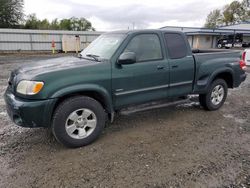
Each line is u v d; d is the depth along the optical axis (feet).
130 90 12.59
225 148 11.32
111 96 12.02
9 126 13.85
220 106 17.56
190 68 14.89
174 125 14.30
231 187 8.37
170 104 14.90
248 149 11.24
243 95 22.59
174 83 14.34
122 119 15.25
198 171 9.32
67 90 10.46
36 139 12.19
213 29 134.31
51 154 10.68
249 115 16.39
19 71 11.32
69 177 8.92
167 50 13.94
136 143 11.81
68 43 82.64
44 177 8.91
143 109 13.82
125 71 12.19
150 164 9.82
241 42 128.98
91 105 11.41
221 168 9.55
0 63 46.26
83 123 11.41
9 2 129.90
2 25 129.90
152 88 13.42
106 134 12.91
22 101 10.08
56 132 10.73
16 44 78.64
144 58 13.01
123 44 12.32
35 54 73.00
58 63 11.94
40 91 9.95
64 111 10.69
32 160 10.13
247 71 38.75
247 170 9.41
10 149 11.09
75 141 11.16
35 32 80.64
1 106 17.61
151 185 8.46
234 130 13.62
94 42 15.01
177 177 8.93
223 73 17.22
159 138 12.41
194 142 11.95
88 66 11.18
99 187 8.34
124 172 9.25
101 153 10.79
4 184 8.48
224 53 17.12
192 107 18.07
